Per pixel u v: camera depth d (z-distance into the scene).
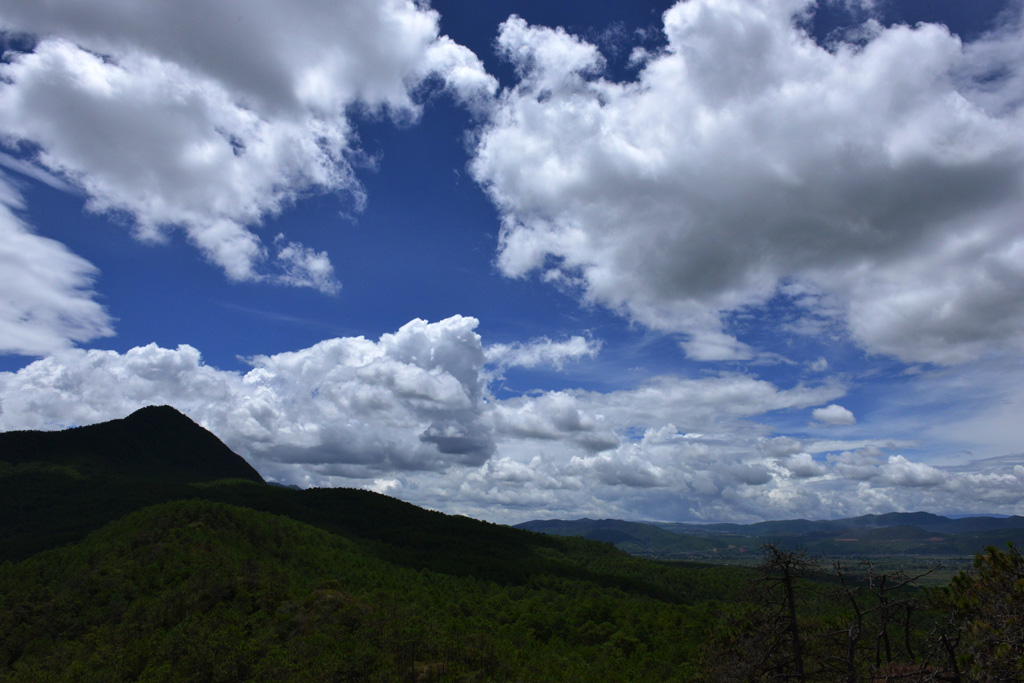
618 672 78.06
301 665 71.38
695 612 105.69
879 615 23.75
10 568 112.75
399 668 73.56
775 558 20.00
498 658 77.50
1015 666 18.19
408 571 147.00
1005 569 22.69
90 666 70.62
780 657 20.83
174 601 91.44
